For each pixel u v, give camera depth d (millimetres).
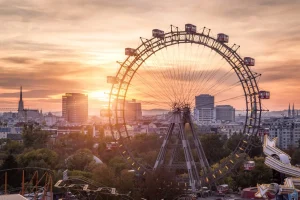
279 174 120375
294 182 111688
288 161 117875
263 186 111688
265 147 125312
